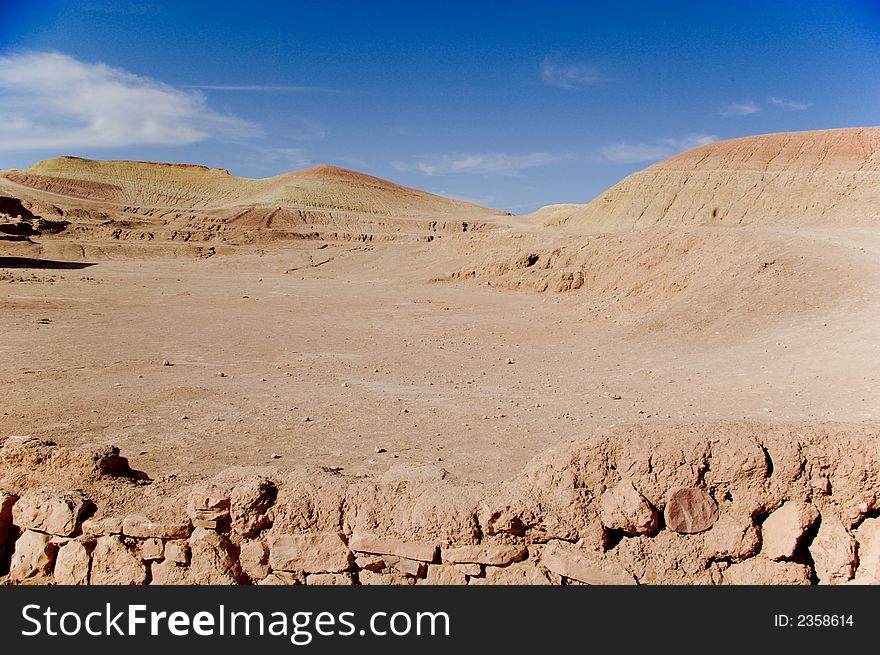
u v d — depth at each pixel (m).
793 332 20.17
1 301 32.25
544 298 35.69
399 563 5.36
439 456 11.21
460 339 25.08
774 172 87.69
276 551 5.50
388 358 21.39
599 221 96.62
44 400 15.19
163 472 10.31
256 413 14.27
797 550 4.98
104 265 59.00
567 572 5.05
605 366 19.50
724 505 5.07
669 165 98.94
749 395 14.77
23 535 6.06
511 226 110.50
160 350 22.20
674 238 33.34
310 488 5.64
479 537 5.26
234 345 23.52
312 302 36.88
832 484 4.98
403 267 53.97
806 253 26.61
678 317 24.08
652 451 5.12
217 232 82.19
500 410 14.41
